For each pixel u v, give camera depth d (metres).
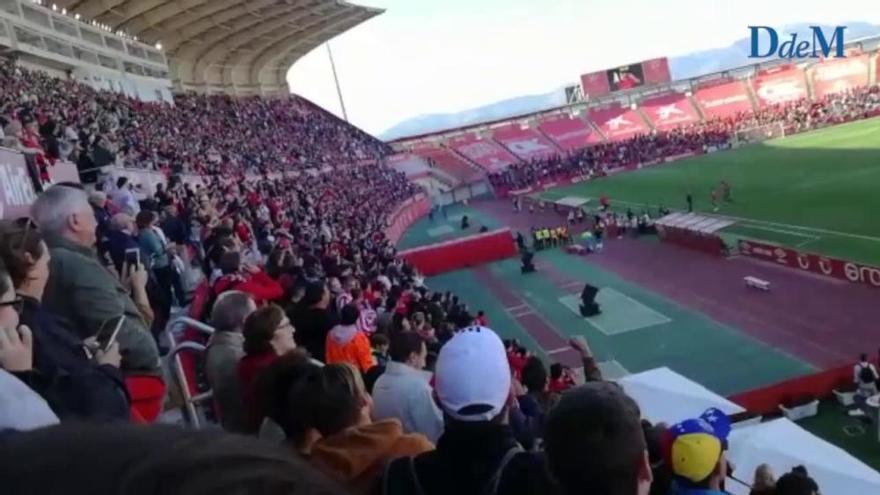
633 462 2.68
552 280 39.78
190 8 64.25
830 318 25.55
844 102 89.19
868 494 11.14
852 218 38.12
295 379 4.12
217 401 5.80
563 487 2.75
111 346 4.36
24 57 41.62
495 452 3.03
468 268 46.38
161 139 42.47
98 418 0.86
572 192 73.81
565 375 13.16
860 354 22.17
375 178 79.00
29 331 3.09
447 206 86.50
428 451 3.26
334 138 86.88
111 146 26.58
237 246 13.34
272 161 60.97
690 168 72.94
